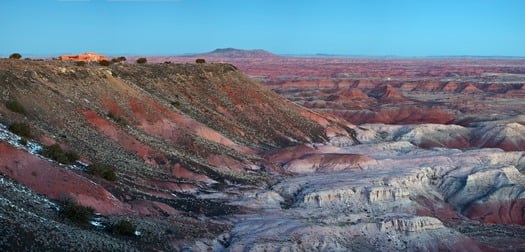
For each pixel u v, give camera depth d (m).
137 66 99.12
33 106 63.91
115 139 68.94
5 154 46.22
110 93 79.94
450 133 125.56
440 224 59.31
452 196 82.75
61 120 65.06
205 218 56.97
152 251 43.47
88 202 48.03
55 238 37.06
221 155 79.38
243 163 80.75
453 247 57.53
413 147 105.06
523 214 78.00
